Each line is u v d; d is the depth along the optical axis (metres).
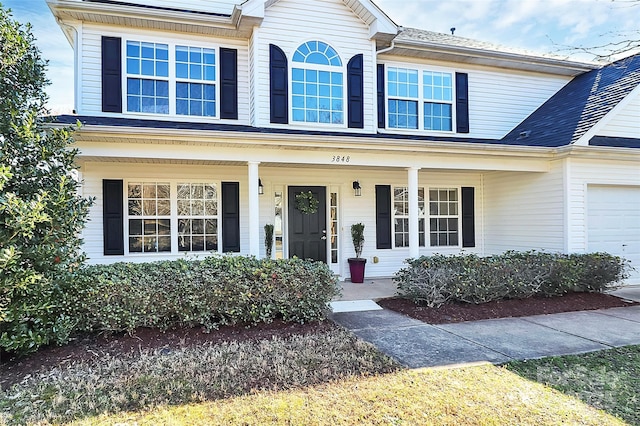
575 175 8.76
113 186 8.34
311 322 5.95
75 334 5.17
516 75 11.26
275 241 9.60
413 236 8.16
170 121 8.55
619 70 10.48
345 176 10.08
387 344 5.02
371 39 9.43
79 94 8.13
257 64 8.70
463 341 5.16
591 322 6.15
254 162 7.21
